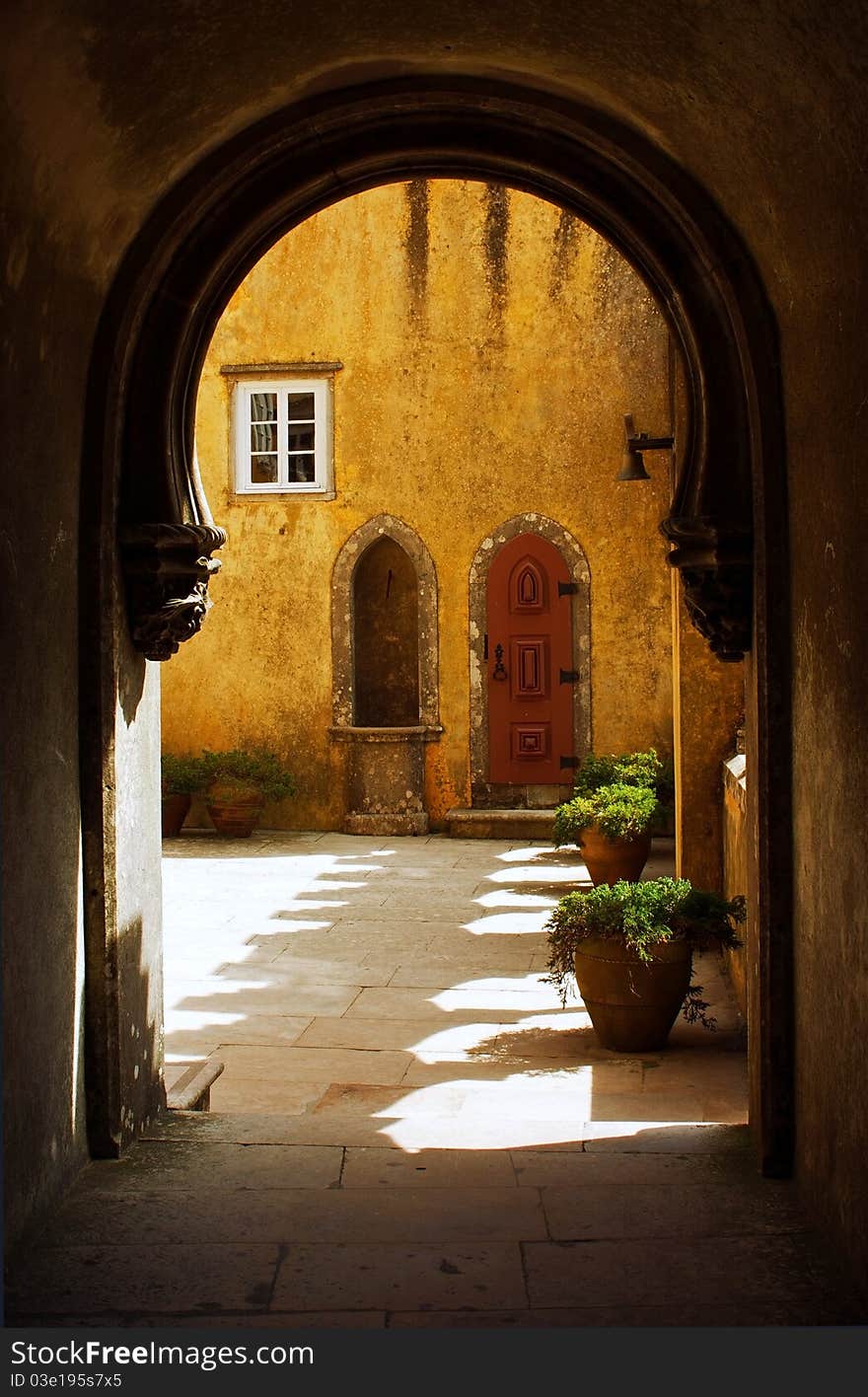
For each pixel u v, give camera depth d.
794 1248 3.92
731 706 9.25
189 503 4.99
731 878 8.52
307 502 14.68
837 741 3.85
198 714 14.95
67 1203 4.25
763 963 4.62
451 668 14.55
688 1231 4.06
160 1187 4.42
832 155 3.44
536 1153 4.90
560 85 4.64
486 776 14.53
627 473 10.30
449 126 4.94
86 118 3.84
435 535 14.51
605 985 6.87
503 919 10.30
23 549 3.97
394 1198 4.36
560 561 14.33
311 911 10.66
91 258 4.37
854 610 3.61
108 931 4.60
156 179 4.50
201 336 5.05
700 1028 7.41
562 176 4.91
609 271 14.14
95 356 4.59
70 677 4.46
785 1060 4.58
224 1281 3.66
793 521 4.42
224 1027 7.48
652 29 3.86
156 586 4.84
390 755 14.50
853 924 3.67
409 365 14.45
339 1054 6.96
